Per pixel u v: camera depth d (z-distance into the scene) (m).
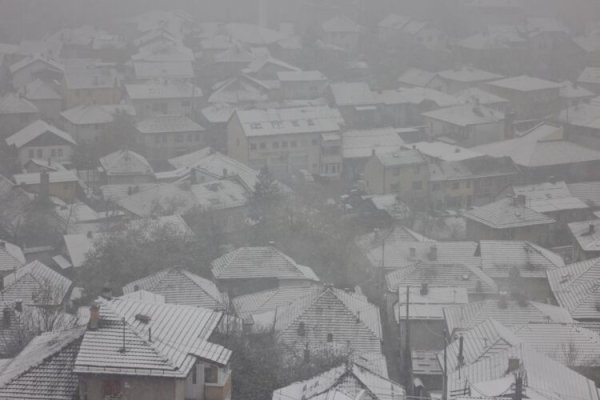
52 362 48.41
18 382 47.62
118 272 92.38
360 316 77.44
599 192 135.50
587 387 59.50
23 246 113.69
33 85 178.12
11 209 118.88
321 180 149.62
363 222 121.94
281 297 85.44
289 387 57.81
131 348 47.66
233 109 167.00
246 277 92.62
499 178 144.62
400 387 60.97
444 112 168.62
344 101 176.12
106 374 46.50
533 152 149.62
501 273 97.44
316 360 67.00
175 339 49.16
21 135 153.88
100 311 49.84
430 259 100.88
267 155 151.00
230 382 52.31
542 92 185.62
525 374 55.94
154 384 46.72
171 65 191.62
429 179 139.88
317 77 186.25
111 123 159.25
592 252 105.12
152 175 141.88
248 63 198.38
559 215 128.50
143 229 102.75
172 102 174.88
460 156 145.50
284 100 180.00
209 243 104.81
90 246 106.31
